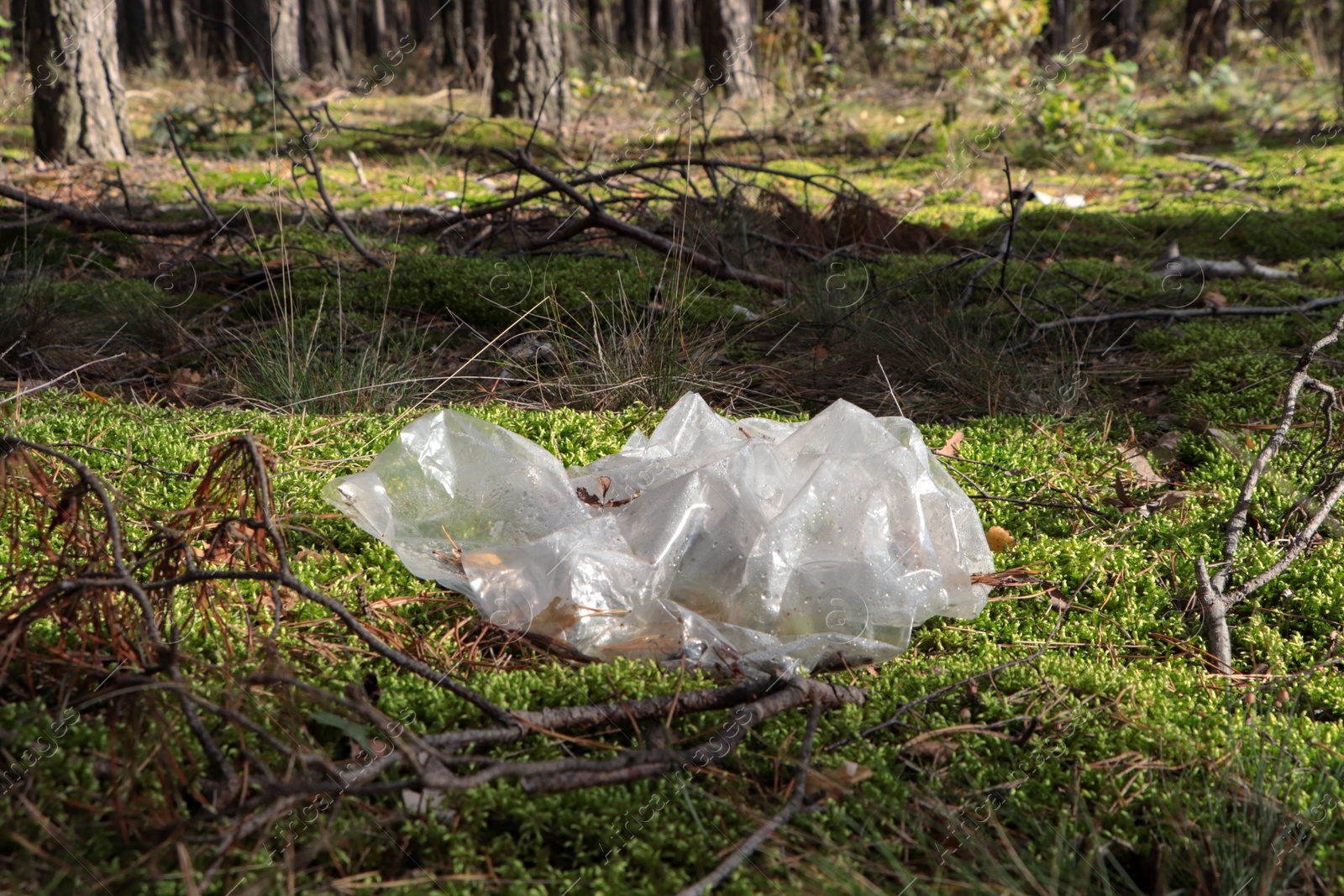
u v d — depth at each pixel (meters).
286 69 11.83
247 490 1.43
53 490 1.35
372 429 2.45
